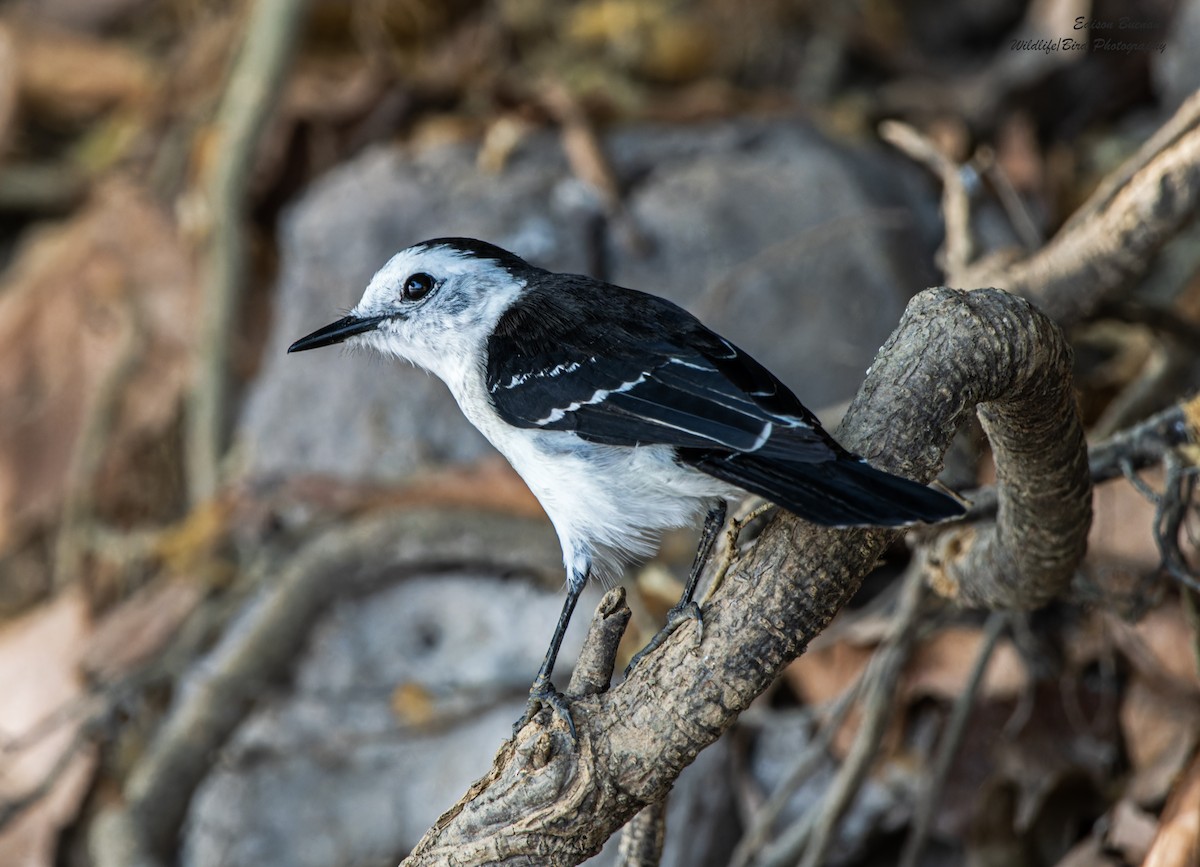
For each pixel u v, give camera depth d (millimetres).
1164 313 9789
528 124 13086
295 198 14258
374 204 12305
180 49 15867
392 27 14930
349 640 11188
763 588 5555
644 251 11898
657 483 6688
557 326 7078
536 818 5605
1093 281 8617
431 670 10969
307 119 14227
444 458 11586
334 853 10641
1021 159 13078
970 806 9398
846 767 8531
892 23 15703
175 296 13750
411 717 10781
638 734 5594
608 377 6738
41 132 16469
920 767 9656
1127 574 9148
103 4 16859
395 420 11734
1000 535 7223
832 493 5402
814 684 10055
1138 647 9109
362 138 14156
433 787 10586
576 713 5676
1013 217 11992
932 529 7934
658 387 6586
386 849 10594
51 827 10859
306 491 11359
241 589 11352
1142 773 8719
